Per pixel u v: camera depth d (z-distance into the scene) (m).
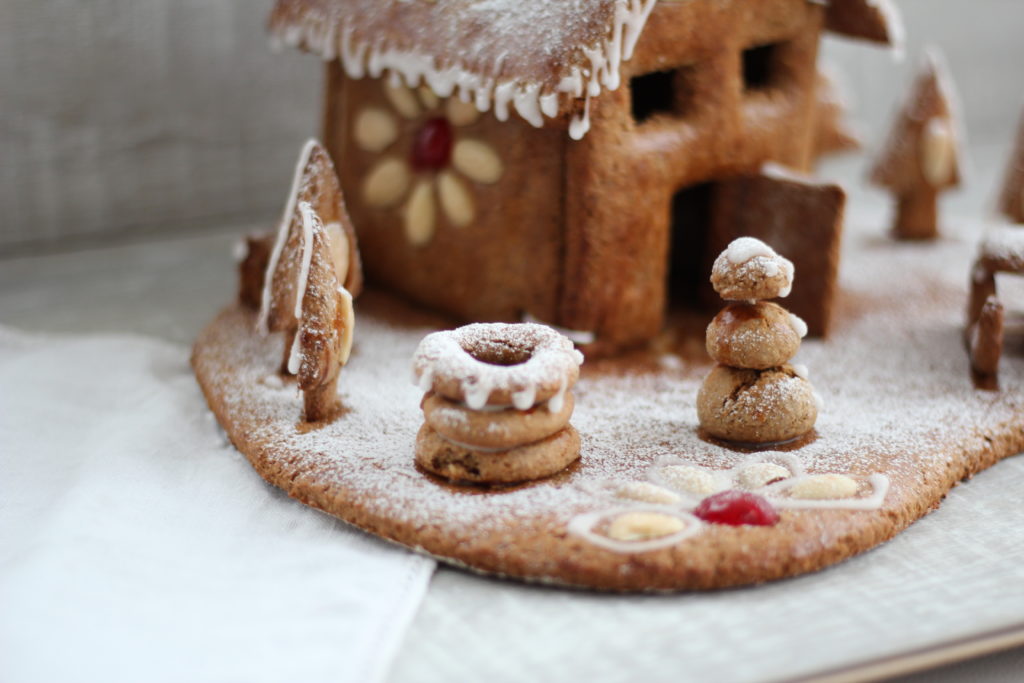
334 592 0.57
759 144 0.74
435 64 0.68
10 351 0.73
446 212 0.73
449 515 0.59
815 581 0.58
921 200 0.85
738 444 0.64
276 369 0.69
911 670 0.54
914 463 0.62
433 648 0.55
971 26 1.02
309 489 0.61
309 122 0.89
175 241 0.87
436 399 0.61
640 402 0.67
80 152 0.84
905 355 0.72
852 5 0.75
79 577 0.57
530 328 0.62
